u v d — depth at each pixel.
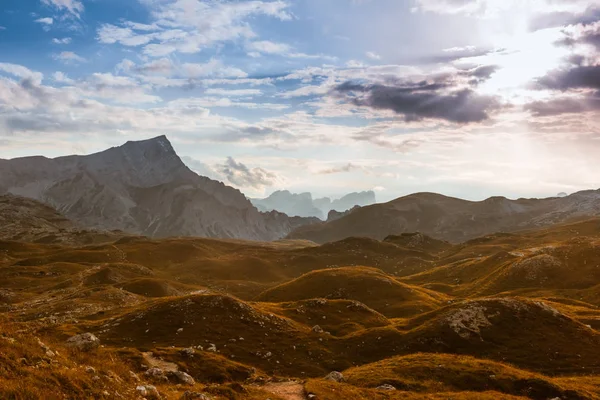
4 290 143.38
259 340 76.81
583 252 171.12
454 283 184.75
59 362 28.00
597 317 92.75
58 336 72.88
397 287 140.25
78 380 25.73
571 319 80.81
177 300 90.38
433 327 76.50
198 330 78.62
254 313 87.25
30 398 21.48
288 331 82.06
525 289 151.88
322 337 80.00
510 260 182.25
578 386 51.66
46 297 139.00
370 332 80.38
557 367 64.69
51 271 185.62
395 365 56.53
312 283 147.00
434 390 47.66
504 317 78.88
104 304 117.56
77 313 106.38
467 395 43.75
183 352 59.47
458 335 73.62
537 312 81.25
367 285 141.75
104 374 29.91
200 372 54.09
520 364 65.81
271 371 65.12
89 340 37.69
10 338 28.33
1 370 23.28
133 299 127.00
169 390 34.81
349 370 59.19
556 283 154.25
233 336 77.44
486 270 186.88
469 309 80.69
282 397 40.66
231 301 89.88
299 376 64.00
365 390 44.97
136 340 74.56
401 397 43.00
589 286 146.75
